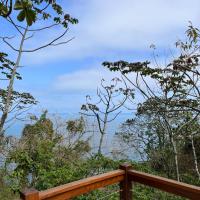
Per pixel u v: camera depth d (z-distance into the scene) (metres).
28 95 11.13
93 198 4.89
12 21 2.63
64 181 5.80
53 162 7.76
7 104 8.81
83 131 11.98
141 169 7.67
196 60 8.30
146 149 11.62
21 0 1.74
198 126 10.55
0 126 8.65
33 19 1.78
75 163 7.99
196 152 11.03
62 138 10.73
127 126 13.81
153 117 11.23
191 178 9.55
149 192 5.61
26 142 8.99
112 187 5.21
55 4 7.15
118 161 6.89
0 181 7.44
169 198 5.53
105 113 12.96
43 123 10.87
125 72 9.92
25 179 6.46
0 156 8.52
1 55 8.40
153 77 9.58
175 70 8.91
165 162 10.75
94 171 6.34
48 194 2.32
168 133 10.28
